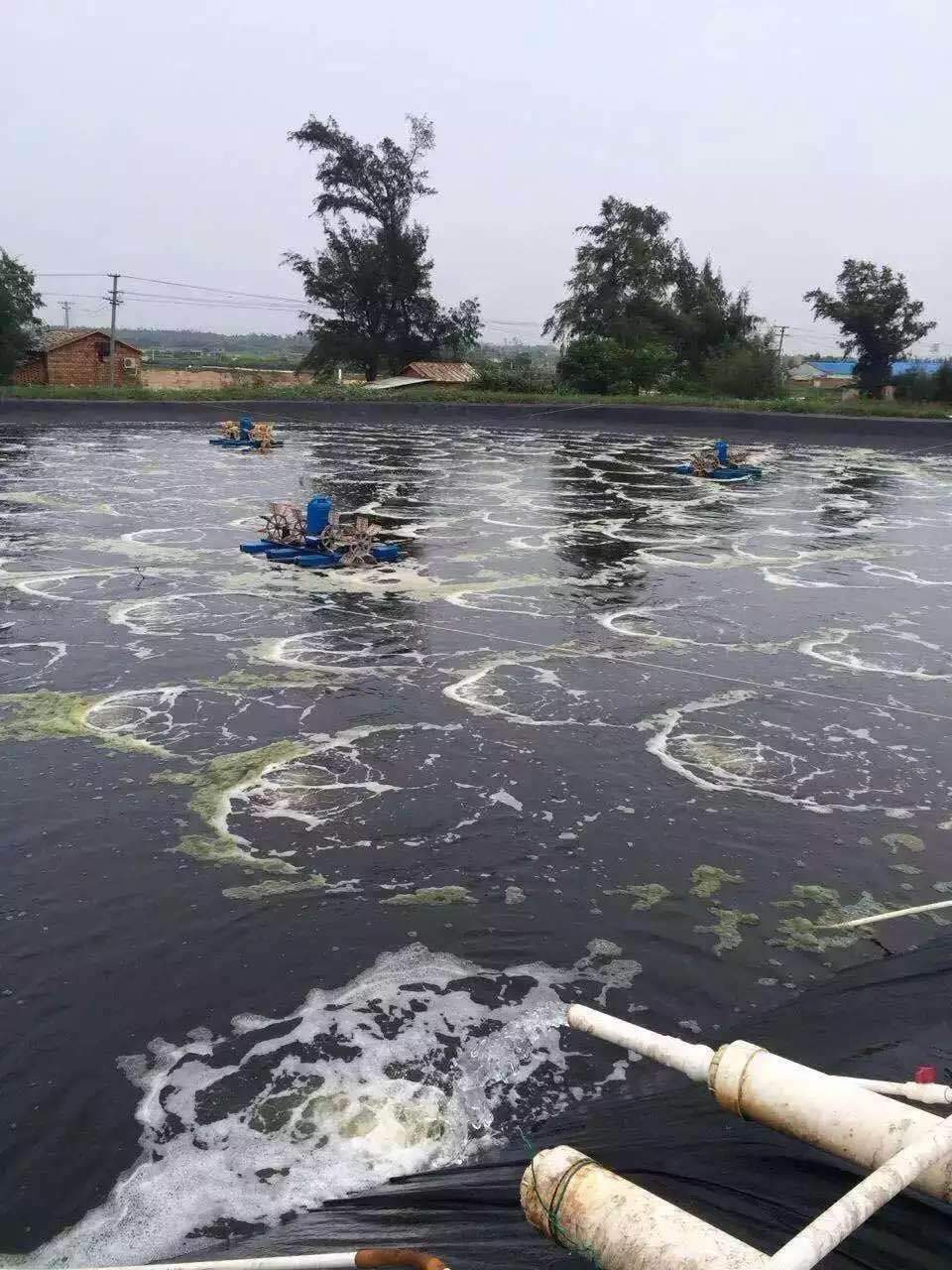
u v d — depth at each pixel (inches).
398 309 2138.3
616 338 2140.7
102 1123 161.6
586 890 232.1
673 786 287.0
